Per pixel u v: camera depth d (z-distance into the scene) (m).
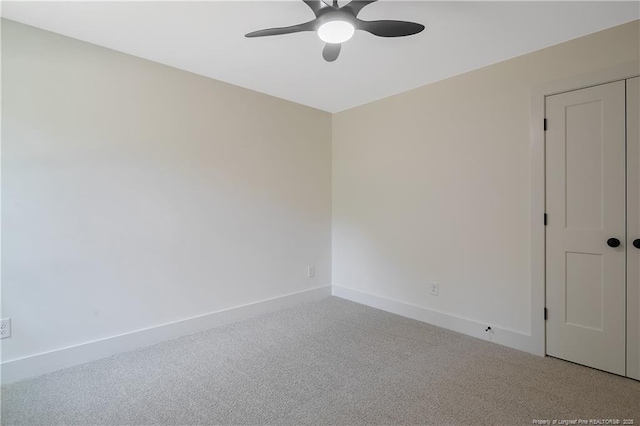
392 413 1.81
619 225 2.16
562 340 2.39
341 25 1.72
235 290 3.20
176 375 2.19
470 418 1.77
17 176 2.10
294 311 3.50
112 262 2.48
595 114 2.23
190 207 2.88
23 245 2.12
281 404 1.89
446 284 3.03
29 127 2.14
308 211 3.86
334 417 1.78
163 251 2.73
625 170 2.13
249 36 1.85
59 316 2.26
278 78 3.01
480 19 2.05
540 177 2.45
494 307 2.72
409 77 2.98
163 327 2.73
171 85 2.75
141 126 2.60
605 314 2.22
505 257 2.65
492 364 2.35
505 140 2.63
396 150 3.42
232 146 3.16
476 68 2.78
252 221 3.33
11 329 2.09
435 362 2.38
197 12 1.99
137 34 2.24
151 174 2.66
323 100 3.63
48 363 2.21
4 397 1.93
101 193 2.42
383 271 3.56
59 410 1.82
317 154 3.95
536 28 2.15
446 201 3.02
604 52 2.18
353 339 2.79
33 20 2.07
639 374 2.10
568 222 2.35
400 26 1.75
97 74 2.39
